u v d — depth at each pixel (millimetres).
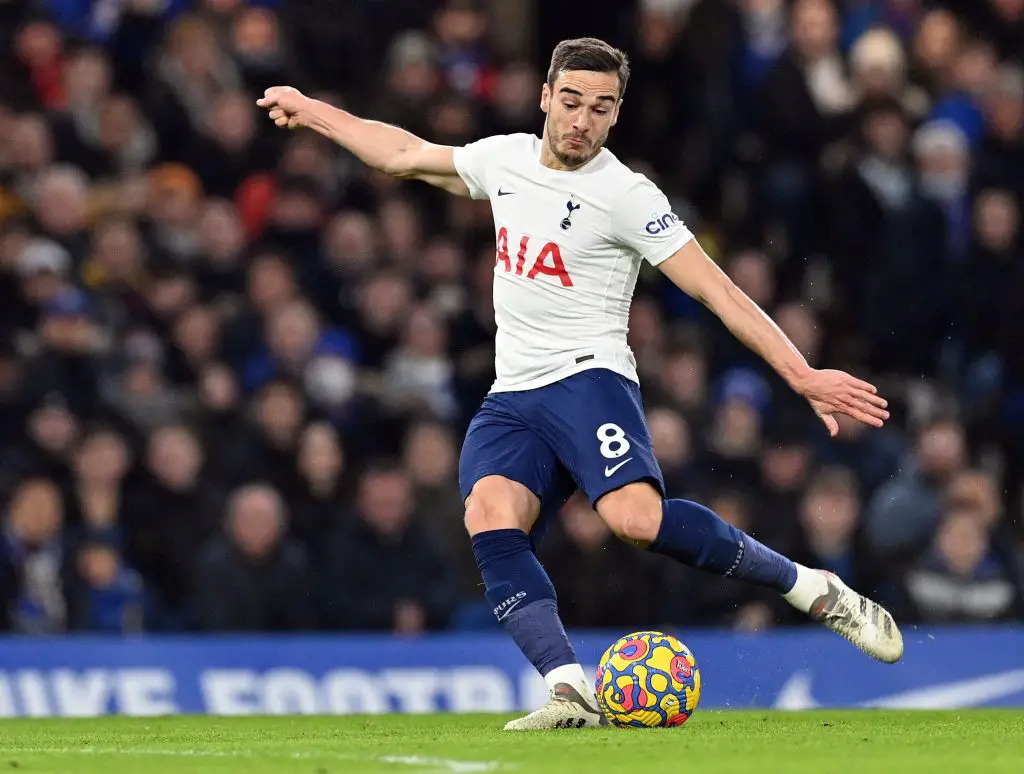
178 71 45375
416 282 43375
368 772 15273
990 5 50438
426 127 45812
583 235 20688
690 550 20578
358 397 40594
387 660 32031
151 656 31750
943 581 37375
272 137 45344
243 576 35906
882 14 49531
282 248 43625
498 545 20297
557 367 20766
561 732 19312
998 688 32656
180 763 16547
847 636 21859
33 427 37656
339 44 48562
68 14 47375
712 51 46500
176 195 43062
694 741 17891
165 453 37312
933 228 43969
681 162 46531
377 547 36781
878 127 44562
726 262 44875
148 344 40531
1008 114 47281
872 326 43750
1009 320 44188
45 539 35719
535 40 51812
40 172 43250
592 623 36062
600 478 20312
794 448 38562
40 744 20078
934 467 38344
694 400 39719
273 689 31766
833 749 17000
